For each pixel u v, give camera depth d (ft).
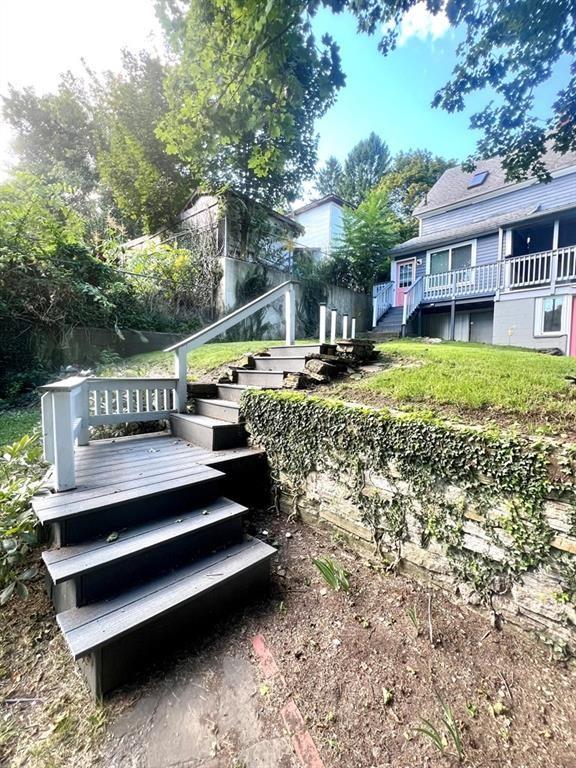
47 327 20.65
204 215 37.14
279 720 4.49
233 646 5.63
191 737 4.28
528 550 5.57
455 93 14.19
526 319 31.81
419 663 5.31
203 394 13.83
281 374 12.17
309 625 6.05
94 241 28.19
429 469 6.70
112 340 23.65
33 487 7.16
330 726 4.42
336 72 11.57
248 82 10.97
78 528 6.39
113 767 3.98
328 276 46.06
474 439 6.15
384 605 6.48
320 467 8.79
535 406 7.66
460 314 39.55
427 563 6.84
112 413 11.90
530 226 34.14
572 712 4.59
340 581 6.93
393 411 7.93
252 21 9.61
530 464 5.52
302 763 4.01
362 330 47.93
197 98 12.70
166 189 40.73
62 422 7.27
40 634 5.91
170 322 27.89
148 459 9.66
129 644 5.00
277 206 41.96
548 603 5.40
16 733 4.36
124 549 6.08
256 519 9.62
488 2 10.98
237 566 6.58
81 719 4.50
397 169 86.38
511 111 14.17
